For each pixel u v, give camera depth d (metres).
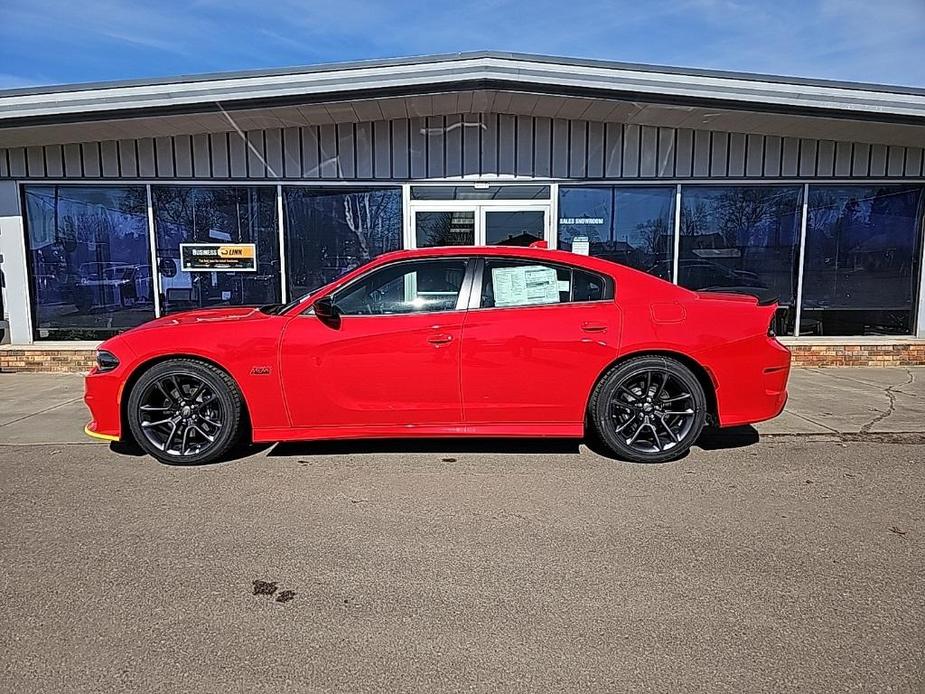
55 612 2.69
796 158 8.62
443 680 2.27
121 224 8.73
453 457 4.80
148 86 7.19
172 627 2.59
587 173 8.60
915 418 5.88
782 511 3.76
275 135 8.52
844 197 8.80
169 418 4.63
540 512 3.75
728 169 8.62
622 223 8.73
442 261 4.64
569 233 8.72
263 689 2.22
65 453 4.94
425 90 7.29
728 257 8.83
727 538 3.39
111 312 8.88
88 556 3.20
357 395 4.52
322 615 2.67
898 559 3.15
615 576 2.99
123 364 4.53
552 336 4.48
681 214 8.73
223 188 8.66
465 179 8.59
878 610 2.69
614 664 2.35
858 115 7.36
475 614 2.68
